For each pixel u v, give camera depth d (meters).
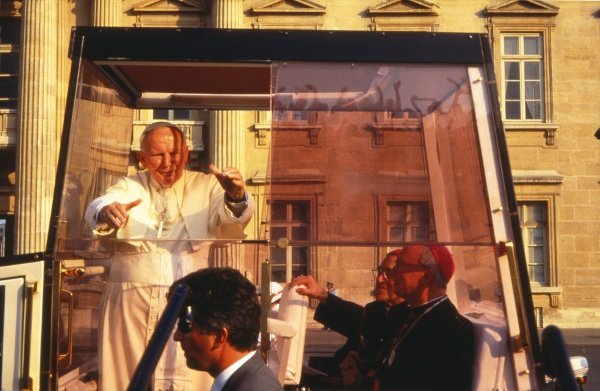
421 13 37.62
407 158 6.07
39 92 35.12
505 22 37.91
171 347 6.01
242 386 4.11
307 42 6.19
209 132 32.06
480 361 5.83
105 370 6.08
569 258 37.47
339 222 6.03
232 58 6.18
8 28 38.38
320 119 6.11
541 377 5.76
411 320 5.98
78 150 6.21
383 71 6.14
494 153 6.04
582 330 35.75
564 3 37.97
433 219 6.02
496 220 5.95
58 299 5.74
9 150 36.72
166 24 37.28
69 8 36.59
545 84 37.91
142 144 7.02
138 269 6.20
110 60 6.25
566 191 37.59
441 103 6.11
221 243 6.23
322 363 6.04
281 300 6.03
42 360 5.68
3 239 37.94
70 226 6.05
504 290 5.85
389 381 5.96
